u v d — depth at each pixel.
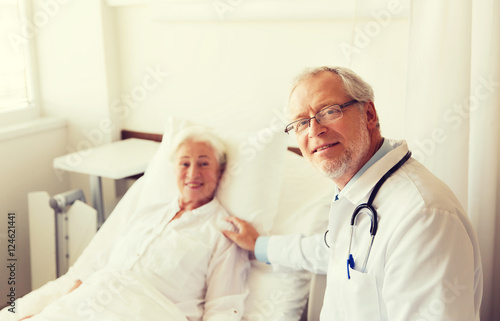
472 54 1.50
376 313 1.05
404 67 1.74
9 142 2.27
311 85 1.13
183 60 2.30
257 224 1.71
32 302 1.55
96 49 2.38
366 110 1.13
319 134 1.10
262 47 2.10
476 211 1.56
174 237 1.63
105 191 2.55
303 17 1.96
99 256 1.74
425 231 0.96
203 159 1.73
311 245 1.50
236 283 1.60
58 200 2.06
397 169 1.10
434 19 1.42
